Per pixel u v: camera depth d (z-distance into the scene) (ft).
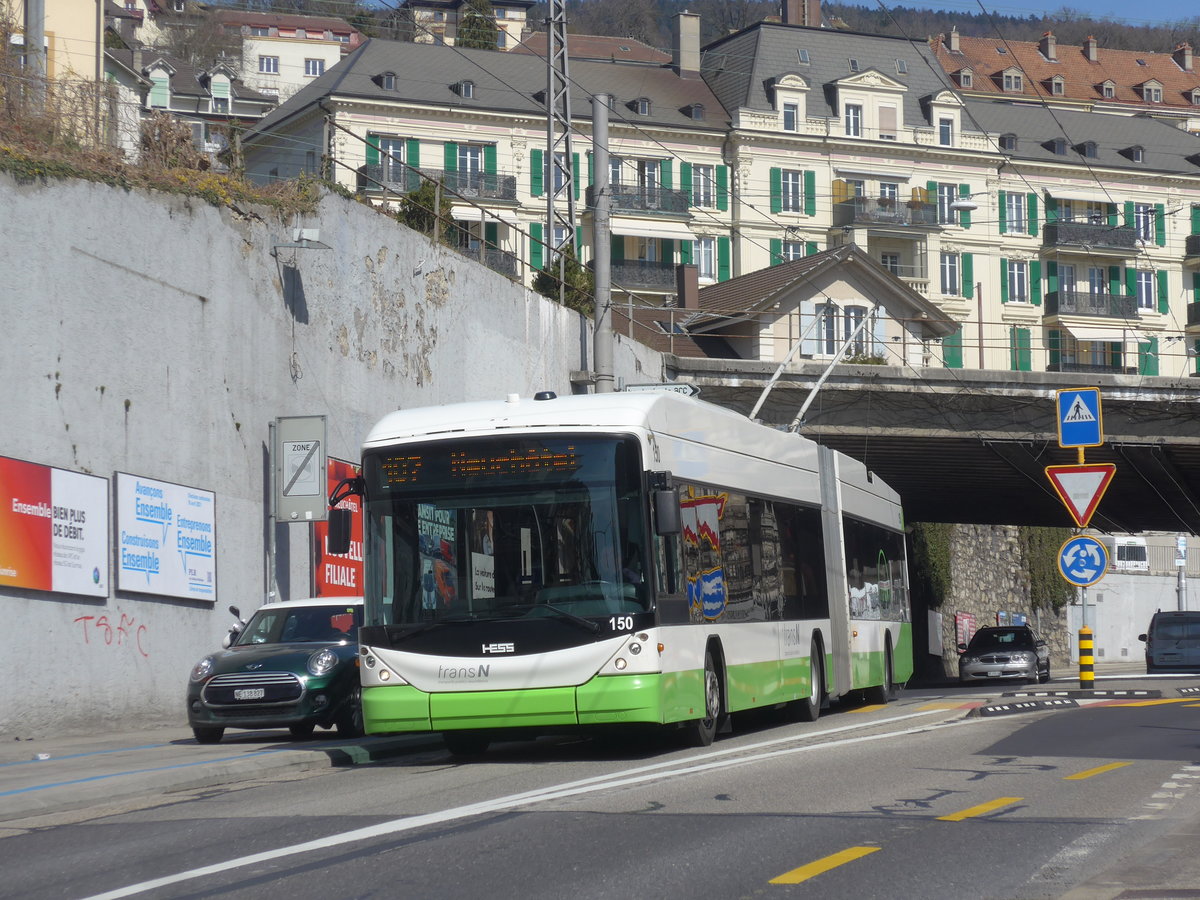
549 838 33.73
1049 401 146.41
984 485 179.01
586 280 143.95
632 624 51.85
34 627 67.36
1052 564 269.23
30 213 69.10
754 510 67.15
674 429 57.41
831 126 286.25
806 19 317.22
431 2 443.32
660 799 40.27
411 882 28.94
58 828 39.60
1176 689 91.15
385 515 54.13
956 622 236.02
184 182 81.56
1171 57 441.68
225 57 449.06
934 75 301.63
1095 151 307.58
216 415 83.35
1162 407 147.43
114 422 74.33
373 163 256.11
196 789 48.32
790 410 145.07
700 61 298.56
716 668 59.93
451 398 112.16
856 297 235.61
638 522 52.80
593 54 338.95
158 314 78.38
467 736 58.13
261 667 65.26
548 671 51.57
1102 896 26.84
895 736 60.54
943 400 145.48
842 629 81.15
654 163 276.00
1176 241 310.65
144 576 75.87
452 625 52.44
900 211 287.07
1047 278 300.40
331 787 46.70
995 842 33.09
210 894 28.27
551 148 152.05
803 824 35.60
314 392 93.45
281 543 89.35
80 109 78.48
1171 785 43.32
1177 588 297.74
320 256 94.68
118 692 73.31
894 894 27.40
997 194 297.53
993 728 64.08
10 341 67.21
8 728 65.31
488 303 118.83
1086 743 56.70
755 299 229.66
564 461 53.26
